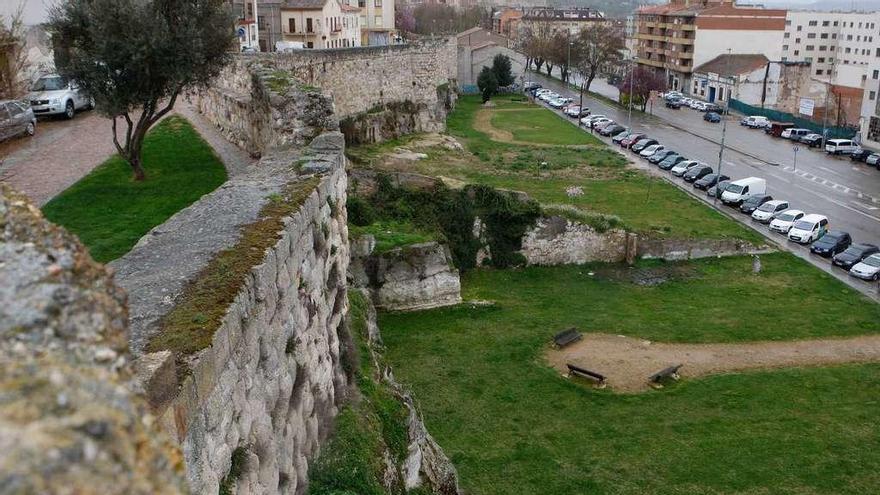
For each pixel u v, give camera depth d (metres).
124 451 3.46
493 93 94.06
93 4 20.75
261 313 9.95
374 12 111.88
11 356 3.79
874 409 23.03
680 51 115.56
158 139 28.27
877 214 47.94
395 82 57.44
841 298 32.94
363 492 12.58
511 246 37.09
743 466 19.89
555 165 55.34
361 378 16.31
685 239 38.31
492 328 29.16
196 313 8.45
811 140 71.94
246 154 26.28
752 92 98.69
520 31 160.62
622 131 73.06
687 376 25.06
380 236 31.70
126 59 20.75
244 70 28.25
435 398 23.38
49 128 30.19
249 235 11.19
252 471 8.95
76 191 20.91
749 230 42.16
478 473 19.41
